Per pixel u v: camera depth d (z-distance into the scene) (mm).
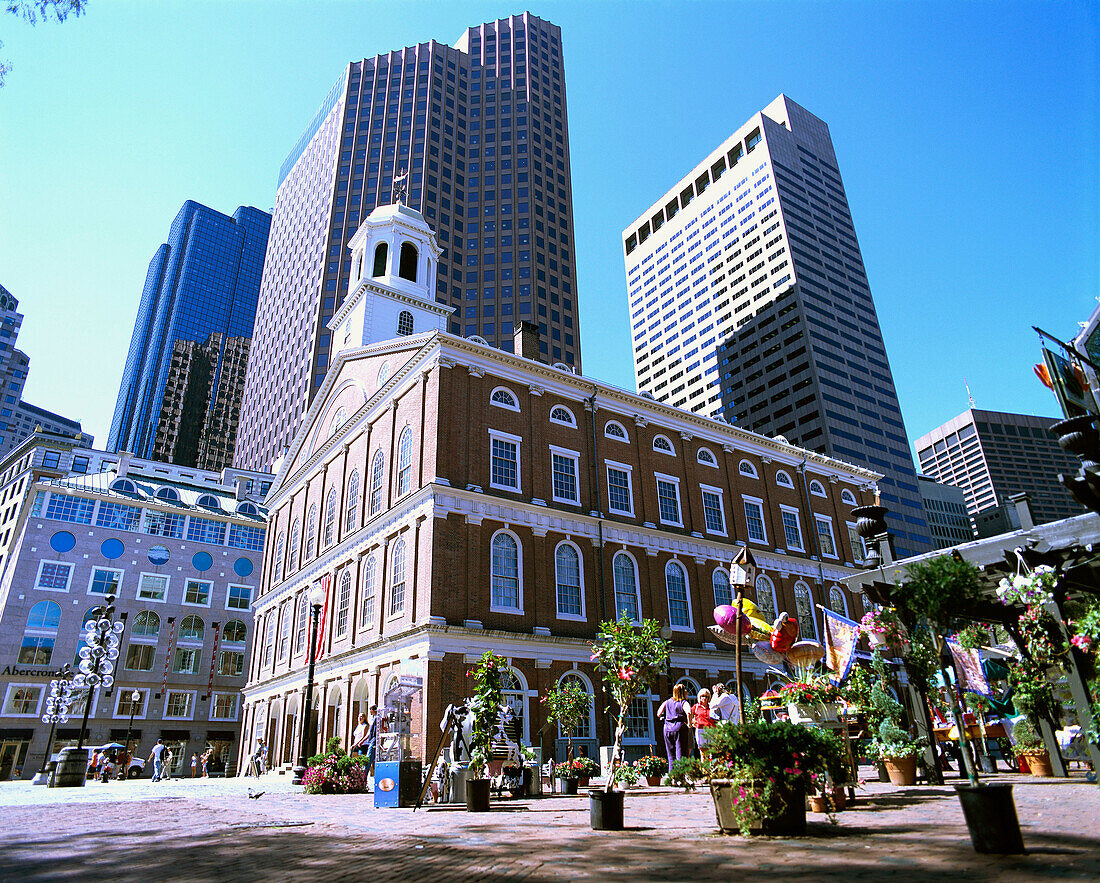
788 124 154125
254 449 116000
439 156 110125
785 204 141250
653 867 7121
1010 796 6648
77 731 56438
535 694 29047
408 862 8219
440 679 26859
